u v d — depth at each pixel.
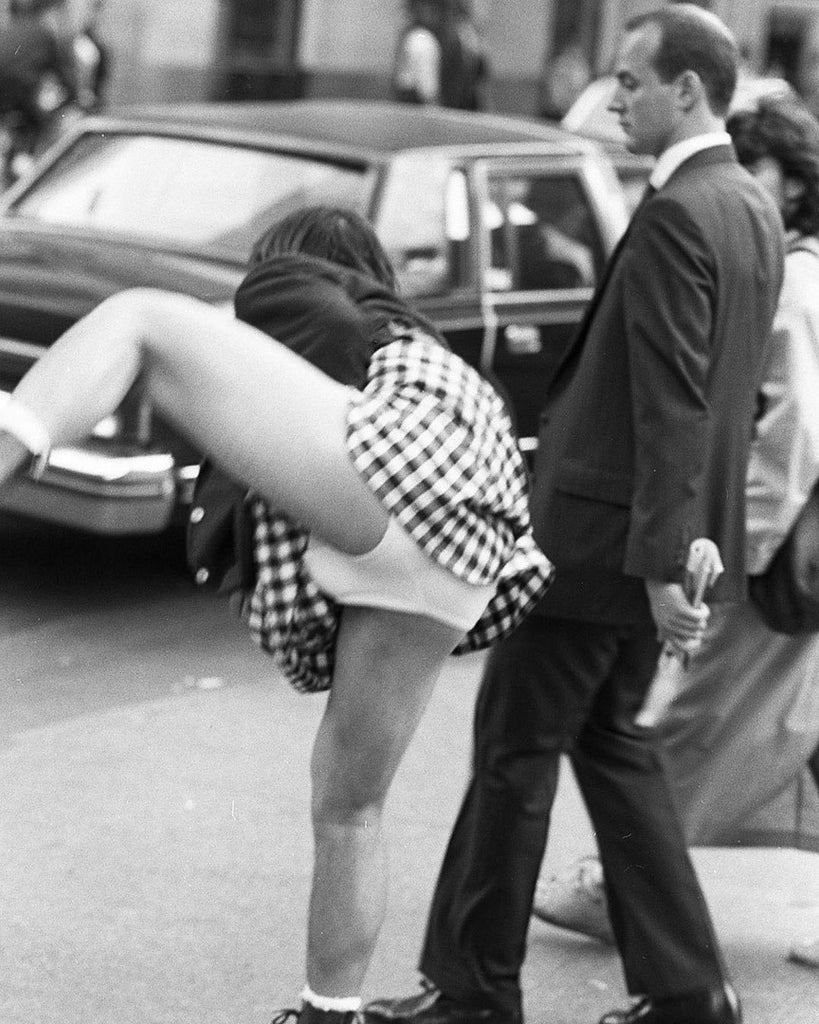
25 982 5.19
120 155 10.05
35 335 8.45
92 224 9.73
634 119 4.92
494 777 4.90
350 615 3.99
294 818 6.53
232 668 8.18
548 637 4.82
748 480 5.28
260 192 9.61
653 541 4.58
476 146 9.93
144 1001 5.15
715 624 5.43
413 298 9.33
